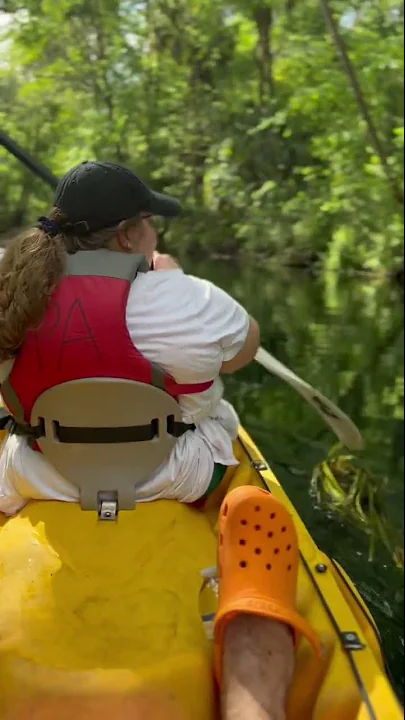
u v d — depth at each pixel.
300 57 11.55
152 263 1.62
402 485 3.55
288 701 1.24
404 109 11.19
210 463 1.49
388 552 2.81
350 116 11.43
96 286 1.36
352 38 11.20
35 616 1.25
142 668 1.16
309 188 14.40
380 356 6.30
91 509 1.42
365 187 11.55
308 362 6.05
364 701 1.17
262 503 1.23
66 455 1.40
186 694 1.15
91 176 1.44
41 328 1.34
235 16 14.96
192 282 1.44
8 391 1.41
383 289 11.04
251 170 15.46
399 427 4.44
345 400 4.99
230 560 1.23
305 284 11.67
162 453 1.42
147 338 1.36
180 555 1.38
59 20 13.55
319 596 1.41
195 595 1.31
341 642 1.29
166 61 15.27
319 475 3.25
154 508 1.44
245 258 15.68
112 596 1.29
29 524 1.41
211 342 1.39
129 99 14.98
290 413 4.54
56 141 14.49
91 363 1.34
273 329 7.49
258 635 1.18
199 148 15.67
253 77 15.33
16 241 1.37
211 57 15.49
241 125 15.30
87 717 1.12
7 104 14.04
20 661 1.17
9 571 1.33
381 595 2.51
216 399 1.49
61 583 1.30
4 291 1.32
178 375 1.38
